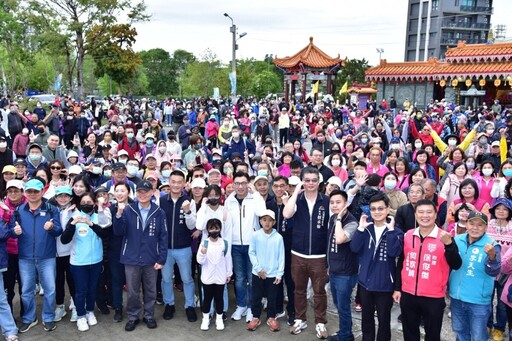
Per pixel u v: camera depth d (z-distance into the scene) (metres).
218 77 52.84
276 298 6.12
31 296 5.73
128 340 5.58
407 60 75.69
